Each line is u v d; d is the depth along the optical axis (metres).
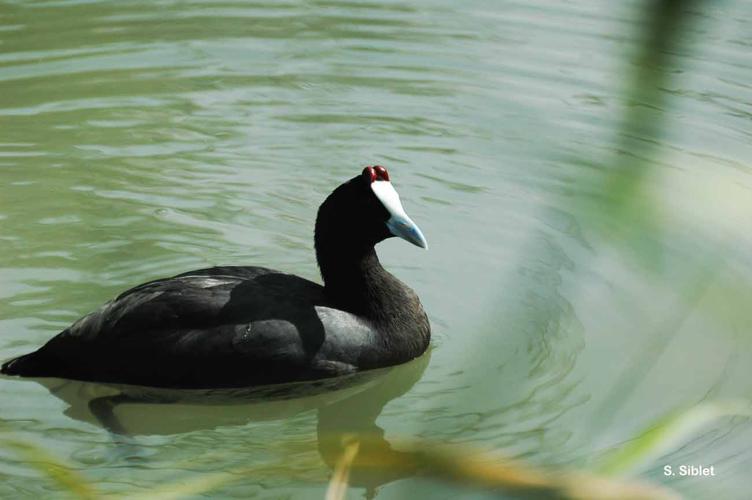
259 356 10.25
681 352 10.78
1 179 14.58
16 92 17.11
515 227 13.79
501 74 18.22
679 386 10.14
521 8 21.19
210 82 17.88
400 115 16.97
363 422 10.02
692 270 11.60
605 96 17.22
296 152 15.73
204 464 9.05
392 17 20.80
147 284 10.64
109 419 9.75
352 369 10.69
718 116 16.16
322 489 8.58
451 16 20.81
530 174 15.10
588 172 14.93
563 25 20.17
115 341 10.20
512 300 12.04
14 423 9.56
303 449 9.42
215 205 14.20
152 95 17.34
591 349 10.91
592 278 12.40
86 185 14.57
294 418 10.27
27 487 8.42
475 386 3.70
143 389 10.27
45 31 19.61
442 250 13.32
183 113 16.77
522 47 19.23
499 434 9.35
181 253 12.87
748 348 10.84
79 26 19.92
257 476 8.81
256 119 16.75
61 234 13.18
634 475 8.28
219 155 15.60
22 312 11.36
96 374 10.23
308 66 18.53
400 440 9.44
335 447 9.45
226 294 10.46
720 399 9.87
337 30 20.12
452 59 18.78
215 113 16.86
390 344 10.89
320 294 11.08
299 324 10.47
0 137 15.73
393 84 18.02
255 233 13.51
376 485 8.63
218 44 19.34
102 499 8.22
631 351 10.84
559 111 16.80
